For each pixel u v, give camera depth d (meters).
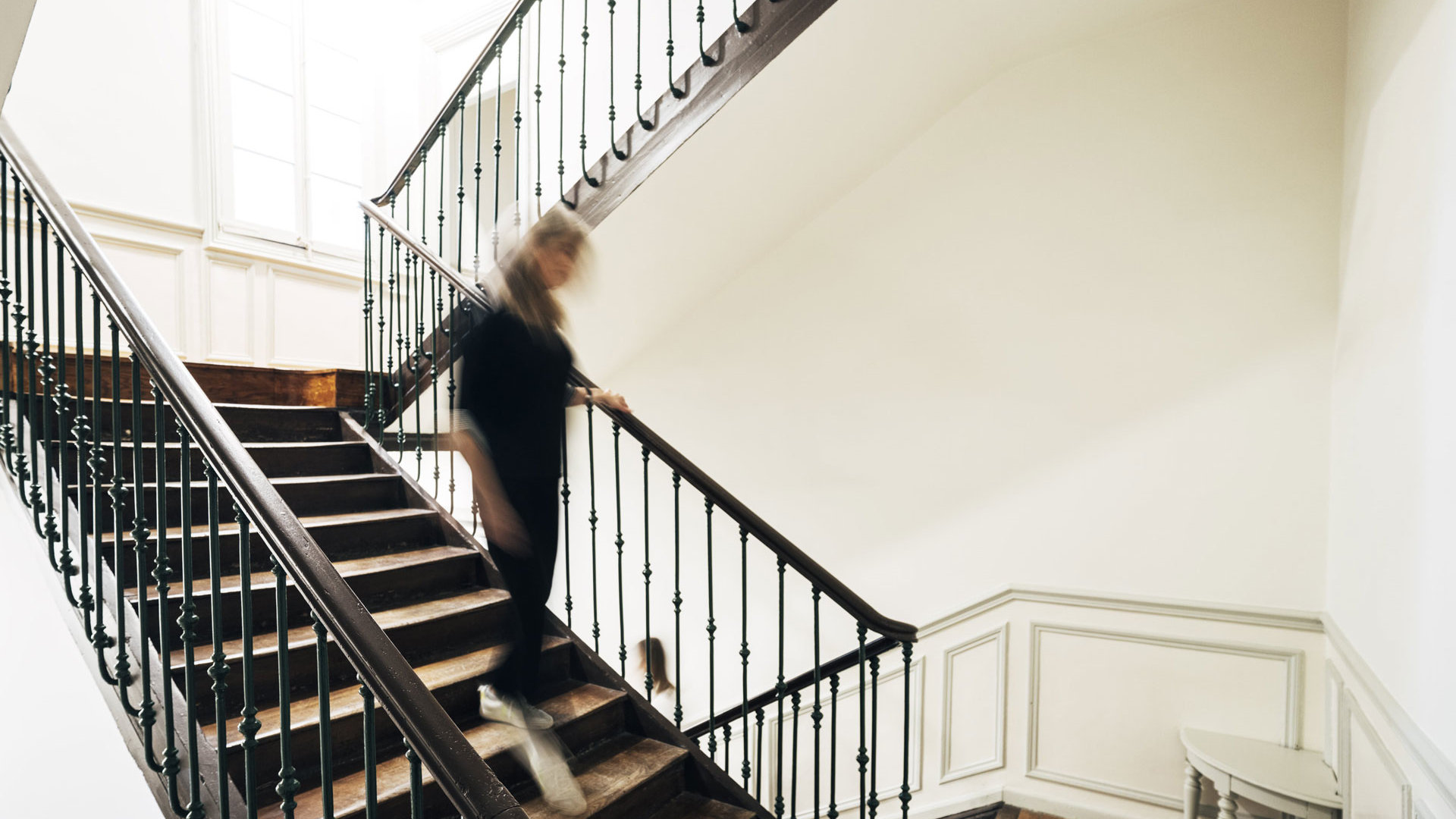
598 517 4.53
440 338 3.24
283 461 2.94
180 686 1.81
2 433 2.10
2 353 2.07
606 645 4.49
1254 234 2.77
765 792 3.88
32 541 1.96
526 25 4.10
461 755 1.15
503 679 1.92
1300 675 2.62
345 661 2.11
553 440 1.93
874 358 3.58
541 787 1.92
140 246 4.03
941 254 3.42
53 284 3.44
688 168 2.91
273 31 4.67
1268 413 2.72
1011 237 3.25
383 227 3.40
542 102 3.99
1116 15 2.88
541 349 1.89
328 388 3.44
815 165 3.26
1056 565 3.12
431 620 2.37
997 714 3.18
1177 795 2.82
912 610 3.45
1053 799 3.05
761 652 3.91
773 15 2.50
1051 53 3.16
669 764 2.27
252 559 2.38
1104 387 3.04
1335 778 2.40
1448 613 1.50
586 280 1.99
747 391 3.96
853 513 3.63
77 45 3.82
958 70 3.06
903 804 2.22
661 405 4.25
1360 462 2.23
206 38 4.30
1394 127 1.96
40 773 1.85
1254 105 2.77
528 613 1.91
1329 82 2.64
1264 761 2.52
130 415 2.62
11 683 1.95
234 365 3.37
